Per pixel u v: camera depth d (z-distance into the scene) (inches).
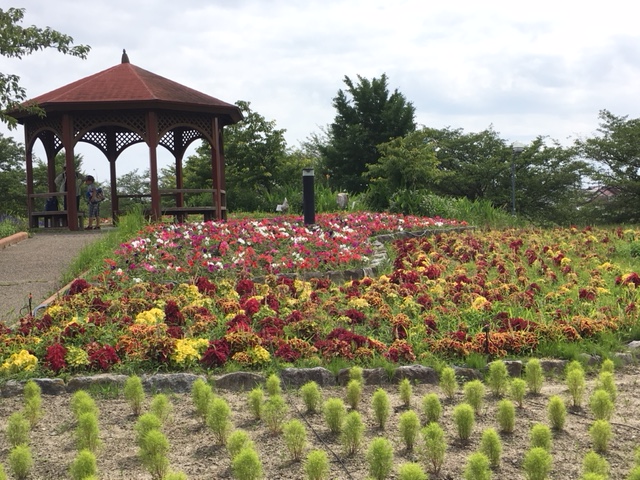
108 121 609.6
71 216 610.2
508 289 304.7
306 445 153.2
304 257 397.7
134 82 626.5
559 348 224.7
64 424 169.2
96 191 628.4
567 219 1173.1
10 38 564.4
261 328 242.8
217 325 249.1
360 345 221.8
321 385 199.8
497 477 136.7
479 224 783.1
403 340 224.8
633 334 246.5
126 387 175.9
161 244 421.7
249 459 129.5
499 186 1254.9
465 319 262.4
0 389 192.4
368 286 315.0
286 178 1146.7
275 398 162.7
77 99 591.2
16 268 412.2
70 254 461.1
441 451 139.6
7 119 546.0
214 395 183.5
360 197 898.1
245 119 1123.9
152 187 604.4
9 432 154.1
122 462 146.0
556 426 163.6
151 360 206.2
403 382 184.4
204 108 629.6
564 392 194.1
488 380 193.8
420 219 669.3
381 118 1555.1
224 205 700.0
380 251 458.9
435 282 327.6
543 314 270.4
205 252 414.6
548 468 131.1
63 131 604.4
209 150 1175.6
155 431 140.2
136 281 324.5
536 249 473.4
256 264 362.6
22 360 204.8
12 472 141.1
